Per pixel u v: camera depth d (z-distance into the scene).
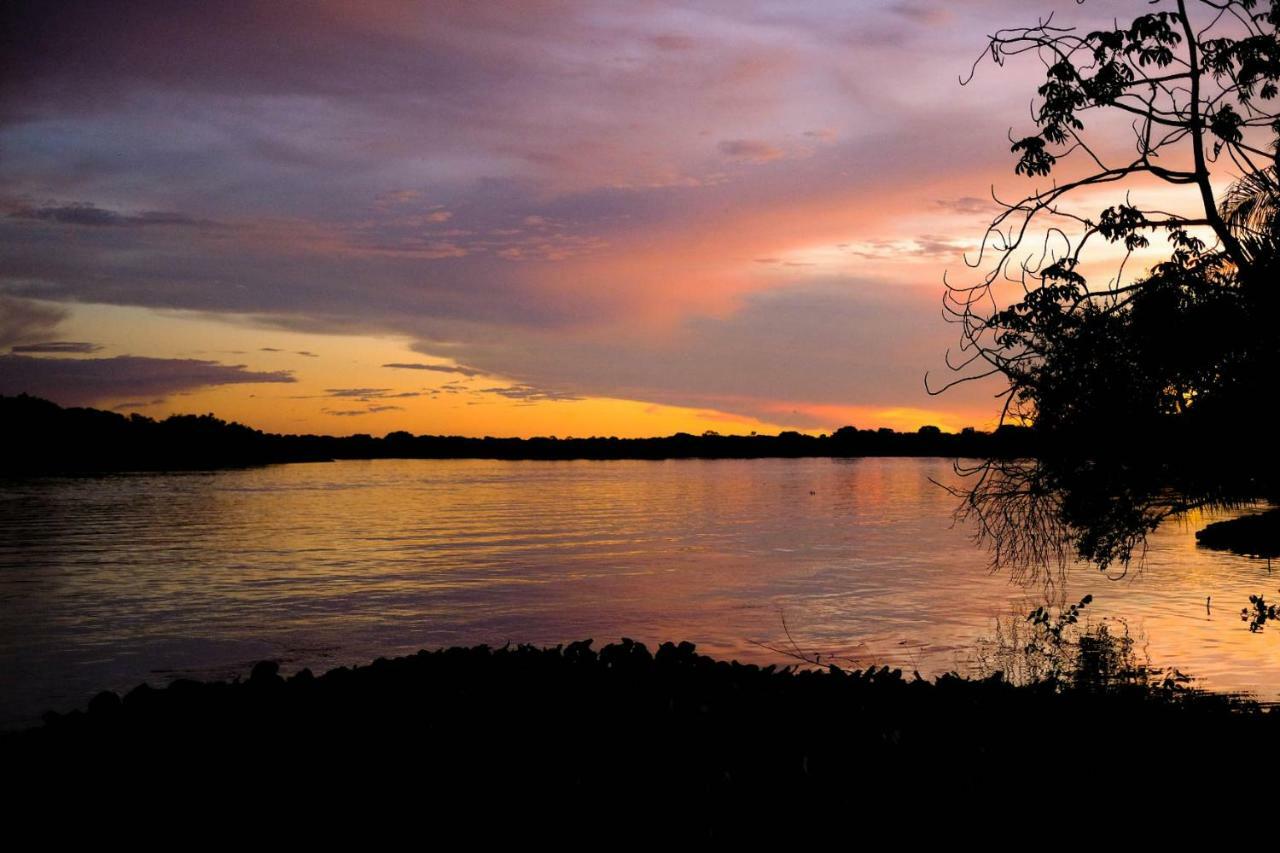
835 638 28.55
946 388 11.09
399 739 5.76
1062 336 10.65
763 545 71.69
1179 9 10.14
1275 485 10.33
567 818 5.15
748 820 5.23
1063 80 10.54
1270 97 10.38
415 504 138.75
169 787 5.23
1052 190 10.56
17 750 5.62
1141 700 8.55
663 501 147.12
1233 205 11.15
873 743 6.14
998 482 11.51
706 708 6.39
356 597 44.41
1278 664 18.92
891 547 68.31
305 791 5.23
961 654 22.38
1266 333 9.93
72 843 4.84
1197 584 36.16
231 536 81.69
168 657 29.30
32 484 183.62
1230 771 6.71
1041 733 6.87
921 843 5.39
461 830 5.06
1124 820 5.82
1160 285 10.20
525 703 6.41
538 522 101.88
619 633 32.62
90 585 49.00
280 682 6.89
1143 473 10.86
